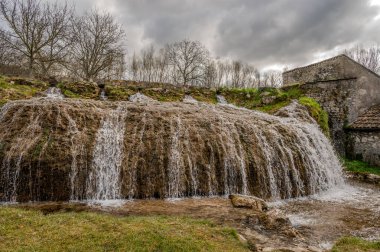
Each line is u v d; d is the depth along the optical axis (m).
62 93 13.27
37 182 7.55
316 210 7.76
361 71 15.21
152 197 8.22
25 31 21.52
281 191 9.41
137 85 16.00
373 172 12.52
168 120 9.85
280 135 10.51
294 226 6.47
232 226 5.78
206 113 11.20
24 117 8.72
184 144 9.12
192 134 9.50
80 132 8.71
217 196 8.52
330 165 11.63
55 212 6.54
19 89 12.18
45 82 13.81
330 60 17.27
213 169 8.95
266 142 10.00
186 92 16.03
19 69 22.41
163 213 6.60
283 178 9.57
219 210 6.84
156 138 9.07
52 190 7.62
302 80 19.12
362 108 15.03
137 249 4.24
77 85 13.77
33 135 8.24
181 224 5.34
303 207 8.08
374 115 14.41
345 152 14.73
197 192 8.62
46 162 7.67
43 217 5.32
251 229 5.70
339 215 7.30
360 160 14.13
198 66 32.88
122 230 4.82
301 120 13.16
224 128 10.05
